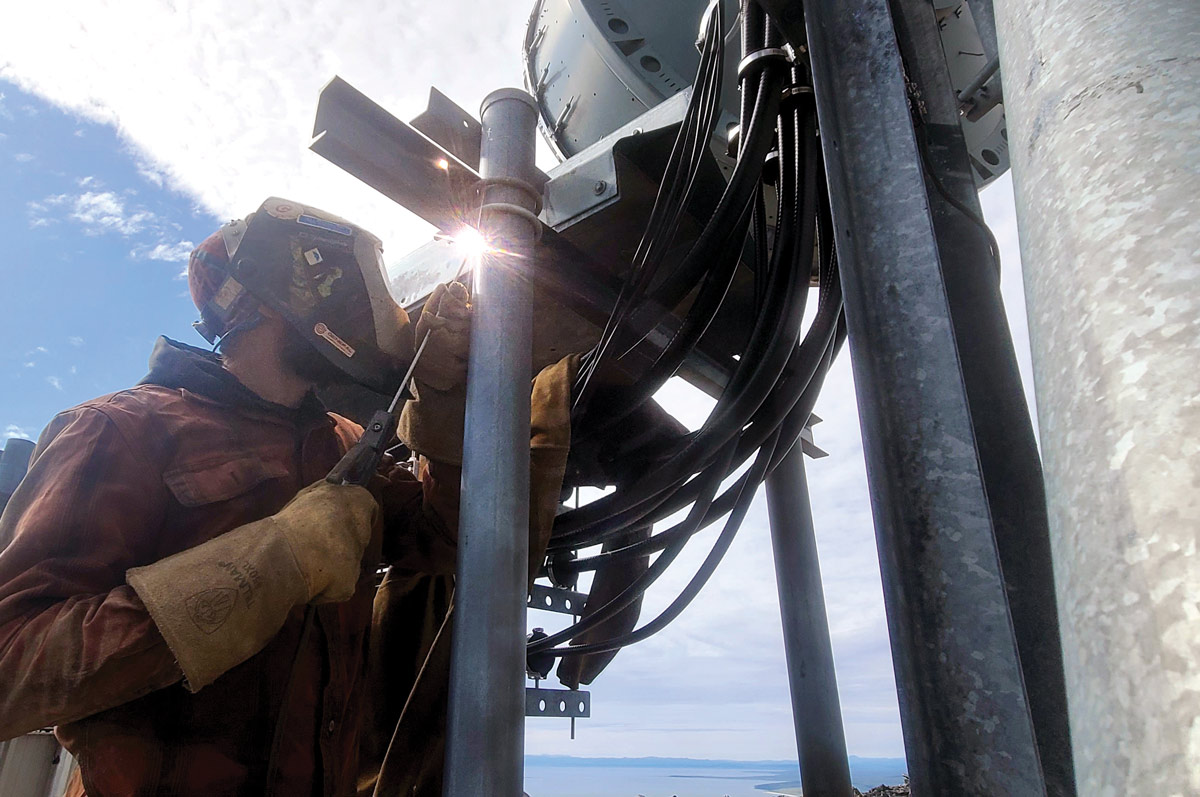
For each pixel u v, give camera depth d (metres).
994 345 0.96
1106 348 0.42
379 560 1.63
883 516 0.77
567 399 1.63
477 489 1.25
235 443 1.41
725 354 2.39
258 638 1.10
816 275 2.12
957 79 1.84
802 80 1.62
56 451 1.23
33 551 1.13
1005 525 0.87
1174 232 0.42
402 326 1.54
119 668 1.04
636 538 2.60
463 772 1.07
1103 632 0.38
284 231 1.42
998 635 0.66
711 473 2.00
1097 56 0.51
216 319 1.55
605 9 2.44
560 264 1.87
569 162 1.89
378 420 1.35
